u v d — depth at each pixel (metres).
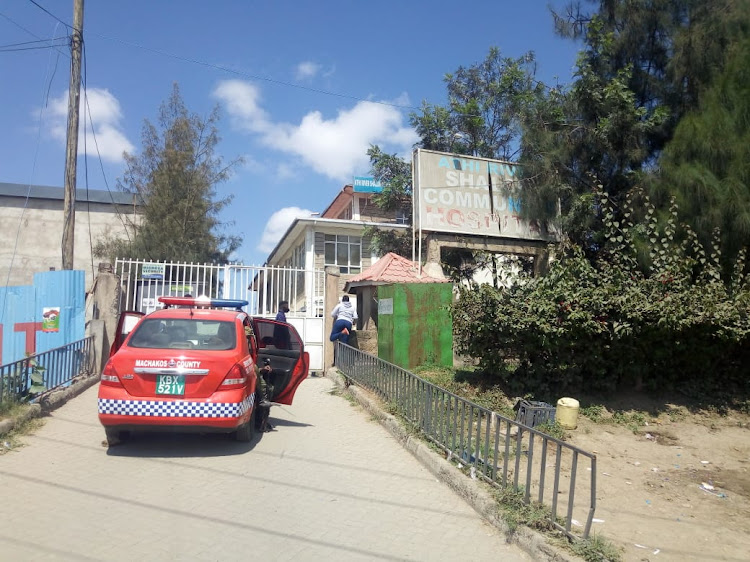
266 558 4.20
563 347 8.71
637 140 13.27
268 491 5.56
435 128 19.83
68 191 13.23
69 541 4.30
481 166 14.92
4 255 30.72
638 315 8.35
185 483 5.67
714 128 10.71
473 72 20.56
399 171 20.97
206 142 25.72
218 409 6.33
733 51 11.49
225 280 13.06
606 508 5.42
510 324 8.51
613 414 8.64
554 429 7.78
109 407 6.27
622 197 13.32
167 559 4.10
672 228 9.74
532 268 15.71
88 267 31.11
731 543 4.75
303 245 25.47
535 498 5.43
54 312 11.55
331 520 4.95
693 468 6.89
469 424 6.09
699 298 8.86
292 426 8.13
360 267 24.91
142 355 6.44
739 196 10.04
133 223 27.11
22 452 6.46
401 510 5.23
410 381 7.82
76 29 13.52
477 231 14.55
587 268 8.93
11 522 4.58
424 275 14.03
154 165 25.17
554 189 13.98
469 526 4.94
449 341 11.45
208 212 25.47
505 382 9.32
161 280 13.21
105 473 5.88
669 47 13.41
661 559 4.36
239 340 7.01
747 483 6.44
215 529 4.65
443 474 6.00
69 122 13.38
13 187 31.56
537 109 14.44
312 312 13.85
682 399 9.41
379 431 7.92
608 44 13.73
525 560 4.37
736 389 9.76
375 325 13.84
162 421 6.25
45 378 9.05
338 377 11.74
